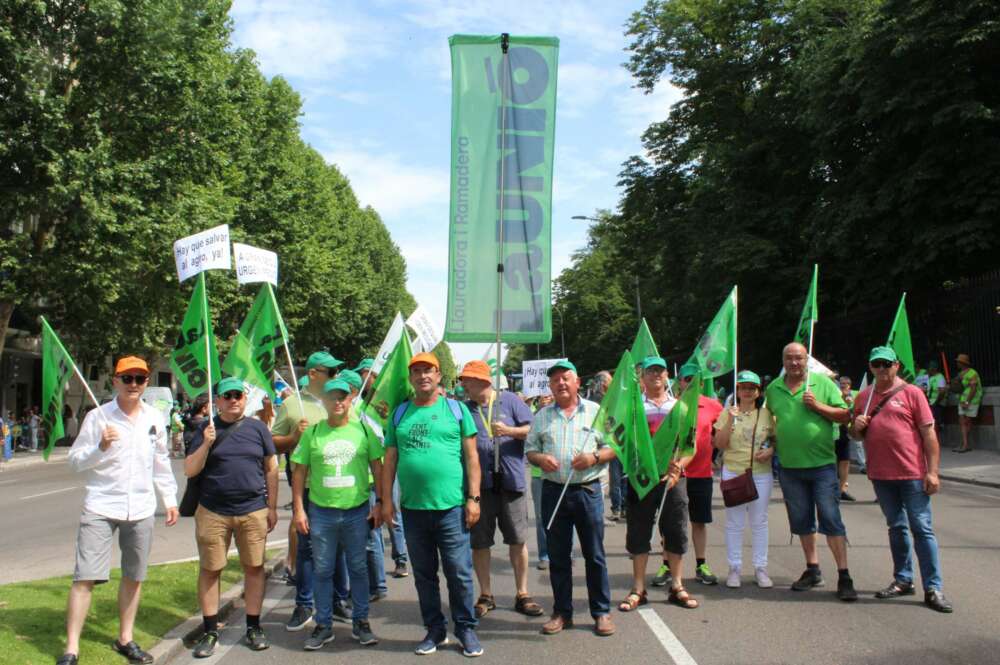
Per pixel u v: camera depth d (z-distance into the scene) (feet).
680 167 105.81
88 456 17.49
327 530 19.56
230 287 100.63
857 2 82.07
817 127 76.79
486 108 23.67
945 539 30.37
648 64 102.89
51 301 86.99
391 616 22.34
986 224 63.93
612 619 21.08
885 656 17.39
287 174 121.39
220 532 19.12
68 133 75.82
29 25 75.41
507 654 18.52
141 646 18.63
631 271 113.09
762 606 21.93
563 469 20.01
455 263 23.44
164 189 82.38
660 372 24.40
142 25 78.13
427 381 19.11
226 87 91.61
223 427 19.56
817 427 22.95
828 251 79.15
